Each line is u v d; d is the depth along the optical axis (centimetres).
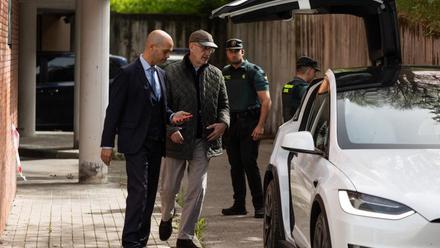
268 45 2453
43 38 3122
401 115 800
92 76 1525
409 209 674
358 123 793
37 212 1228
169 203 1005
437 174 704
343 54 2069
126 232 921
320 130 840
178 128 967
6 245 1016
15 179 1359
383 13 1070
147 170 929
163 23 2847
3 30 1073
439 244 667
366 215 680
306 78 1216
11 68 1278
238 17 1151
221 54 2805
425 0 1403
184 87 983
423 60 1580
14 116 1379
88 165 1522
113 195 1397
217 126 988
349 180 707
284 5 1101
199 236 1083
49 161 1888
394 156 737
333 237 698
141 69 922
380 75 870
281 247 884
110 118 918
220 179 1662
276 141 966
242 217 1245
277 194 902
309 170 798
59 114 2594
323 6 1084
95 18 1530
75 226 1130
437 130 782
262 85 1220
